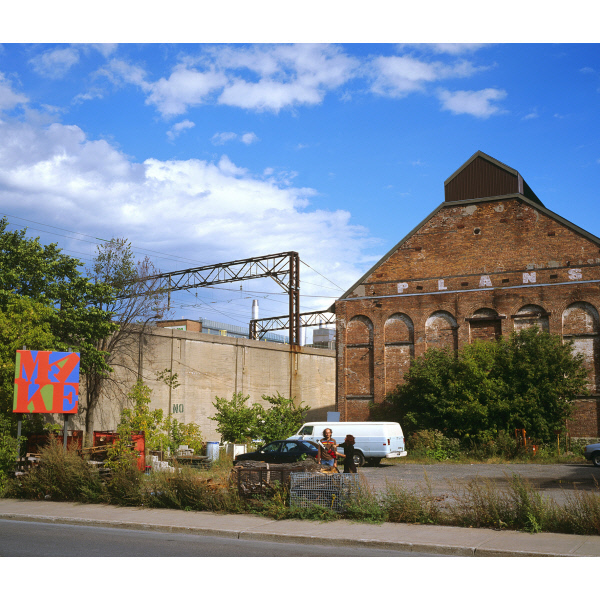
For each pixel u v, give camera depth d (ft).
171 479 49.16
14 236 92.02
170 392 121.70
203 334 131.34
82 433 66.18
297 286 163.12
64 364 58.90
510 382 96.22
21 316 66.18
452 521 39.52
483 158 113.19
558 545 32.68
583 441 95.66
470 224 111.24
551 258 103.86
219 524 40.75
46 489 52.60
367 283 117.80
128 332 113.50
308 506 43.21
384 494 44.88
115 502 49.98
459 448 95.76
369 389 114.21
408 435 106.52
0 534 37.76
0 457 54.90
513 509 38.81
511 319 104.99
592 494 38.06
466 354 99.76
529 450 91.25
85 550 32.30
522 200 107.65
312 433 90.38
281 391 151.84
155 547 33.60
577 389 95.30
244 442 96.07
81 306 96.17
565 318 101.40
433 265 112.98
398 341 113.50
